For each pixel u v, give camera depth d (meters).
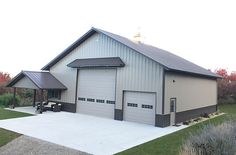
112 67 15.49
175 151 8.20
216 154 5.50
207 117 17.67
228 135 6.12
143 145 9.05
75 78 17.84
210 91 20.62
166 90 13.27
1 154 7.98
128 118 14.60
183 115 15.27
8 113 16.16
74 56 18.09
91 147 8.73
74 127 12.27
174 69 13.09
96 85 16.58
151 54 14.91
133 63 14.37
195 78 17.28
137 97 14.27
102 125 13.04
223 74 28.23
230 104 27.06
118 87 15.08
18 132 10.62
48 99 19.50
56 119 14.51
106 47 16.02
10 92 22.98
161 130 12.09
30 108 18.98
